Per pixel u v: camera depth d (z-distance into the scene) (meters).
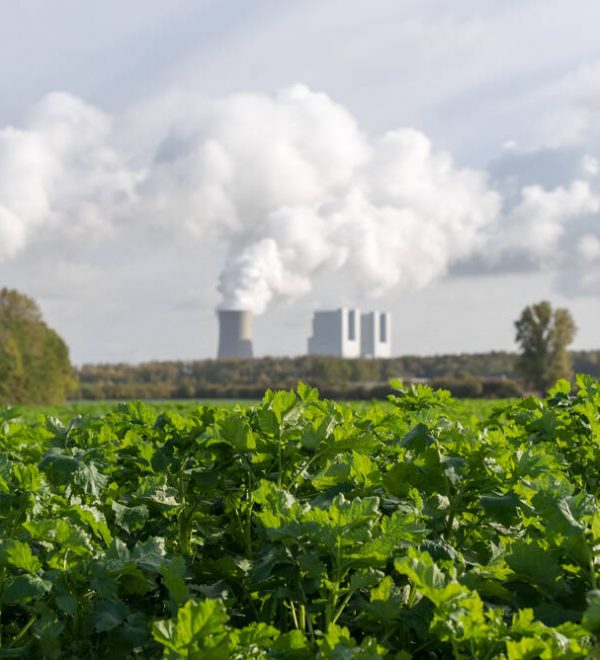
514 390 92.38
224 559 2.68
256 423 3.18
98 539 2.75
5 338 83.69
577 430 3.40
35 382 88.69
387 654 2.04
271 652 1.87
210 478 2.92
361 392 98.62
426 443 2.68
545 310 103.50
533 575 2.24
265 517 2.18
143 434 3.63
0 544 2.35
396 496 2.73
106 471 3.29
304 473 2.95
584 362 141.62
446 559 2.27
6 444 3.76
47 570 2.53
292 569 2.20
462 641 1.80
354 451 2.80
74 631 2.50
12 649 2.34
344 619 2.40
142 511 2.97
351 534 2.05
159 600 2.79
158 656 2.37
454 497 2.70
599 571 2.20
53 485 3.12
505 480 2.57
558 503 2.22
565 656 1.62
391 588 2.24
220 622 1.70
